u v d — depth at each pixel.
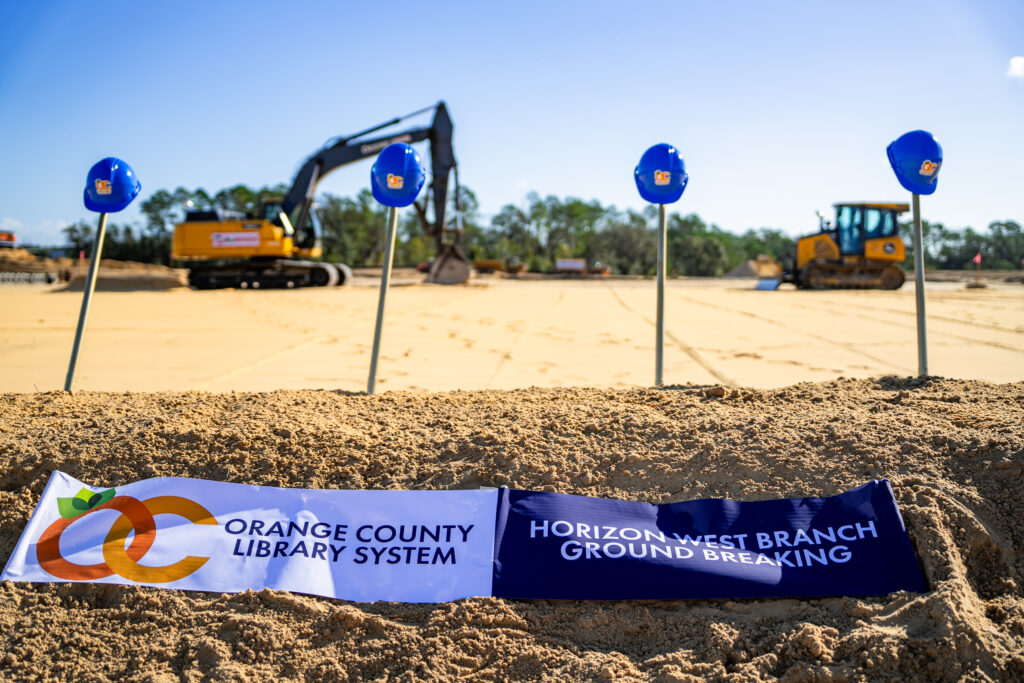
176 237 26.44
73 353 5.51
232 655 2.64
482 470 3.57
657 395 4.79
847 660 2.52
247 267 27.33
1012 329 12.50
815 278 28.58
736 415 4.22
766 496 3.37
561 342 11.74
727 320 15.02
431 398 4.91
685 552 3.05
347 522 3.24
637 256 91.69
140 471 3.61
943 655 2.48
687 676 2.49
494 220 94.94
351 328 13.57
